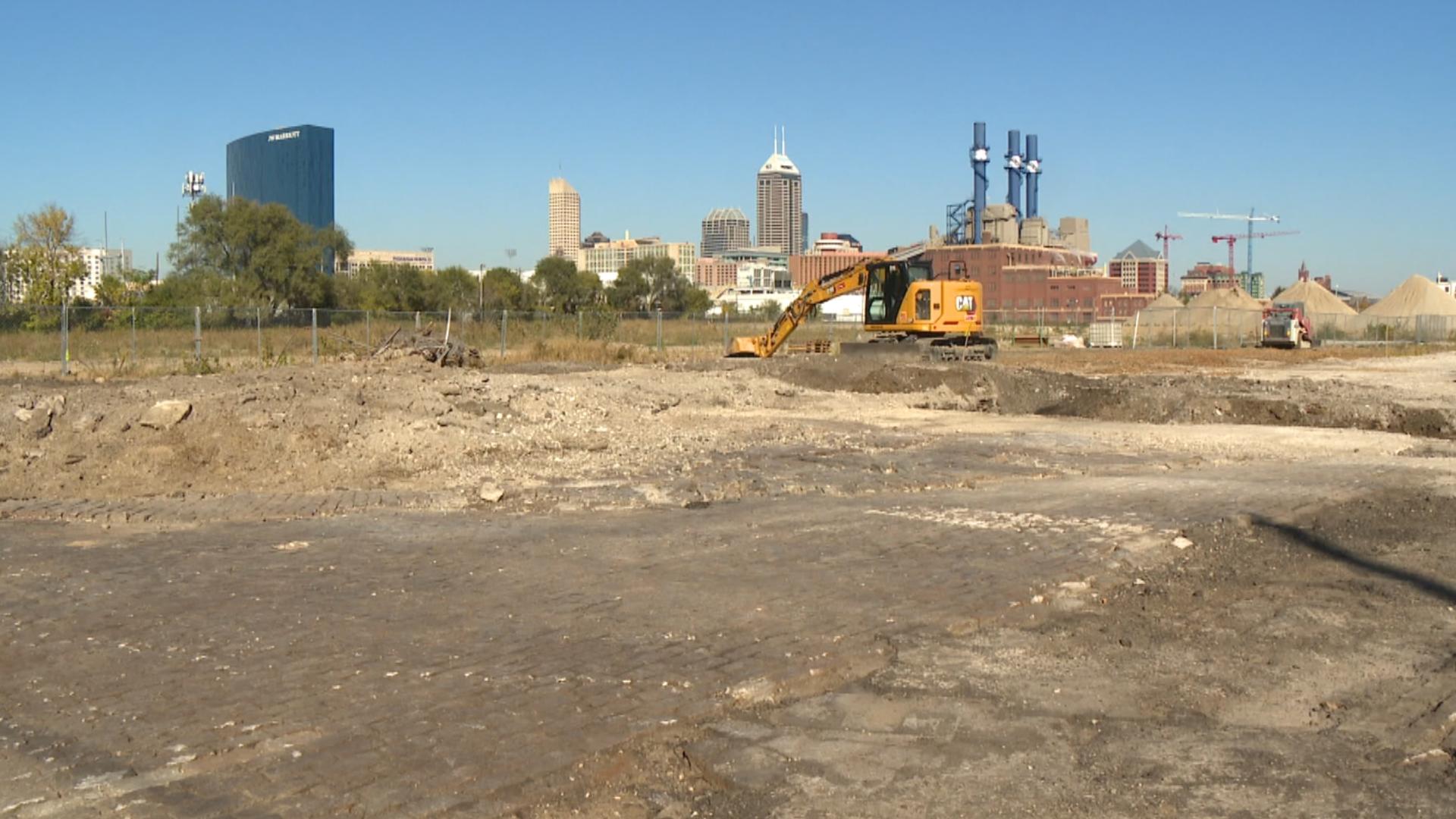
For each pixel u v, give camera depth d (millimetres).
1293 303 64125
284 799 4484
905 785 4723
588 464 13297
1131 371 39031
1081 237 171000
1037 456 14891
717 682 5836
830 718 5461
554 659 6223
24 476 11672
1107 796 4629
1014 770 4879
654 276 85812
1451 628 7090
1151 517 10320
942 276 34000
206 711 5430
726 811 4492
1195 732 5348
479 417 15289
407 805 4445
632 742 5074
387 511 10562
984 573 8188
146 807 4422
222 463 12383
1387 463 14391
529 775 4719
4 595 7531
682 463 13477
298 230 64562
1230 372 38625
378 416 14328
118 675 5945
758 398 21875
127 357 31516
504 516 10359
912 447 15648
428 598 7500
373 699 5582
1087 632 6953
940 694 5812
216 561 8523
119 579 7949
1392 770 4926
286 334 35219
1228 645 6711
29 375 28328
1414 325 74000
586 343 40250
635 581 7977
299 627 6812
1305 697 5840
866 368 26469
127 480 11844
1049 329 70188
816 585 7871
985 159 124375
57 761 4852
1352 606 7609
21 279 51312
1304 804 4574
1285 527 10070
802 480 12398
